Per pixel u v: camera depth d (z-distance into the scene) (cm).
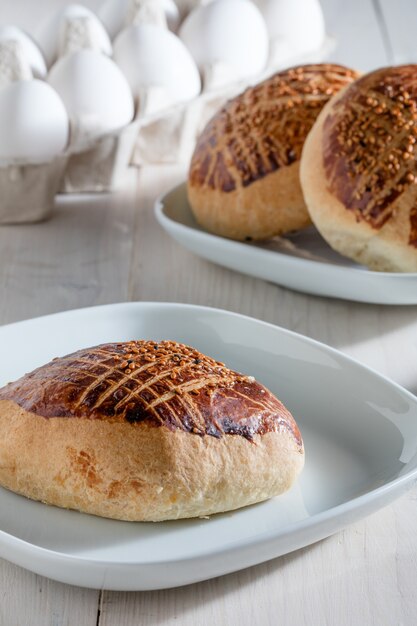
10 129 70
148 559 47
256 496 51
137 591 48
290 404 55
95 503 50
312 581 49
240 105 68
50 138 70
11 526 50
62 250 69
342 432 54
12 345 57
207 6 78
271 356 57
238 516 51
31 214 71
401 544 51
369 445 53
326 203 63
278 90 67
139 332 58
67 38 74
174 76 75
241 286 65
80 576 45
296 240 67
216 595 48
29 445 51
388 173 62
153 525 50
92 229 71
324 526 47
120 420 50
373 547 51
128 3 78
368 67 88
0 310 64
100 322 58
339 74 68
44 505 51
